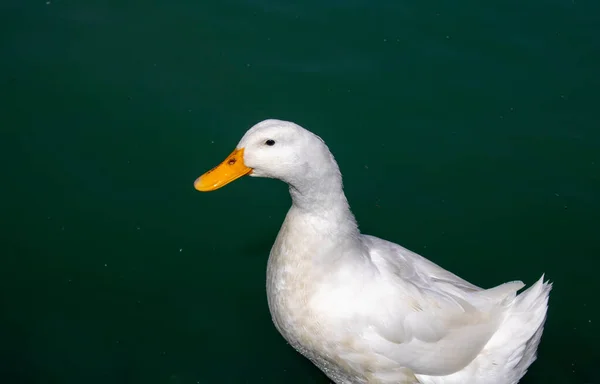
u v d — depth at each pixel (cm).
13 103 147
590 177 145
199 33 159
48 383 120
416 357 108
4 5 158
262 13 162
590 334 129
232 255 135
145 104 149
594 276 135
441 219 141
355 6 164
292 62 156
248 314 130
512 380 113
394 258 111
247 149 100
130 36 157
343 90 154
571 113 152
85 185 139
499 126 151
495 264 137
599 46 160
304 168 98
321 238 102
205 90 152
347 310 105
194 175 142
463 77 156
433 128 150
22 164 140
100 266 132
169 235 136
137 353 124
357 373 112
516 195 143
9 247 132
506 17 164
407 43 160
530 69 157
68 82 150
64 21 158
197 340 127
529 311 110
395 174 145
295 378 125
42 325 125
